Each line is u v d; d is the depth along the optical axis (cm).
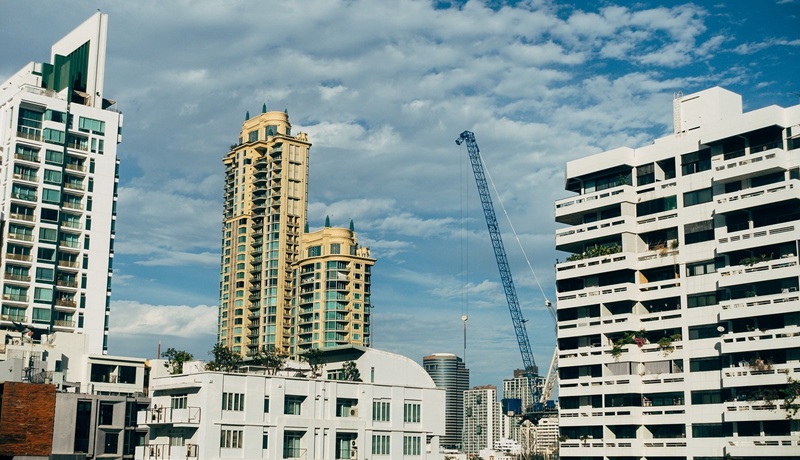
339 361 14700
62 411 13275
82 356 15675
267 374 12706
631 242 12988
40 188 17875
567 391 13150
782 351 11019
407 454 12594
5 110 18475
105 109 19738
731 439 11238
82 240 18300
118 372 15838
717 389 11619
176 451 11038
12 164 17688
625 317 12719
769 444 10825
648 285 12738
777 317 11131
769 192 11394
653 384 12256
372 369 14250
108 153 18988
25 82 18738
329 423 11869
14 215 17550
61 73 19275
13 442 12006
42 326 17362
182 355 16200
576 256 13600
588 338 13238
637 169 13312
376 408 12469
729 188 12125
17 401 12131
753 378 11056
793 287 10994
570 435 13150
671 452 11875
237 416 11262
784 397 10825
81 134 18700
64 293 18012
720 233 11988
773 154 11462
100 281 18338
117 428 13775
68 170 18375
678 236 12538
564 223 14388
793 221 11144
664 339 12269
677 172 12756
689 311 12125
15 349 14950
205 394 11094
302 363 16088
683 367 12044
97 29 19775
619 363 12612
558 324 13562
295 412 11794
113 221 18788
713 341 11794
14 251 17488
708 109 13088
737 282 11462
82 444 13412
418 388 12962
